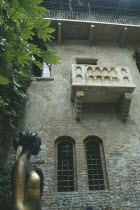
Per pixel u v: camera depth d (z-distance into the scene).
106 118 8.99
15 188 2.27
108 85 8.43
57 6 13.55
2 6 2.59
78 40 11.98
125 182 7.50
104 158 8.09
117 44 12.11
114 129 8.73
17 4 2.42
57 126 8.49
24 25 2.60
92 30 11.39
